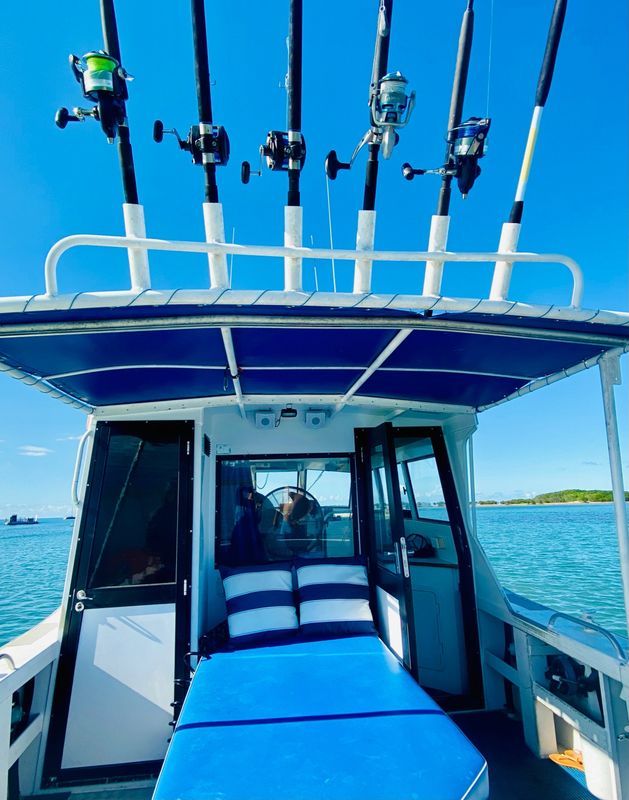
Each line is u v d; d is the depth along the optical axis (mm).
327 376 2844
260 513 3992
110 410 3451
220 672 2756
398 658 2965
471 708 3605
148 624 3141
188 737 2107
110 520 3291
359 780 1819
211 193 1683
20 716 2715
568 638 2686
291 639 3254
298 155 1668
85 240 1525
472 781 1819
